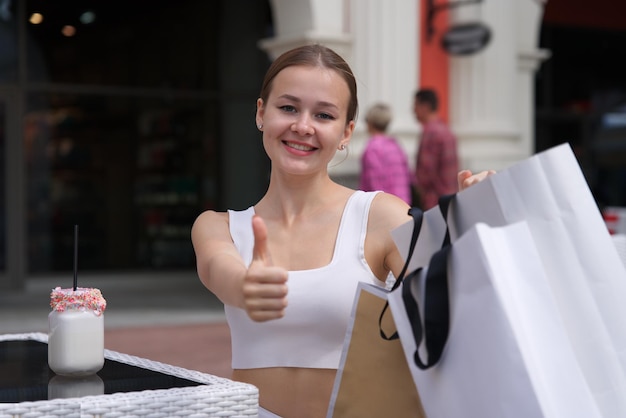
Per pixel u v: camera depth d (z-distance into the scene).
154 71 12.59
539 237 1.87
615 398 1.84
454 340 1.88
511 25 10.62
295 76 2.48
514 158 10.47
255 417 2.13
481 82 10.49
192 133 12.87
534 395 1.73
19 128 11.93
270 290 1.87
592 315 1.85
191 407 2.06
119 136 12.52
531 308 1.81
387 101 9.83
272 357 2.47
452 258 1.89
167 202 12.84
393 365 2.18
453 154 8.48
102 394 2.12
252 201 13.14
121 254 12.67
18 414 1.93
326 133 2.48
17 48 11.93
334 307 2.42
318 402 2.43
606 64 14.12
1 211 11.88
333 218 2.54
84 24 12.22
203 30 12.80
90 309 2.35
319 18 9.66
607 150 14.22
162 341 7.88
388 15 9.84
